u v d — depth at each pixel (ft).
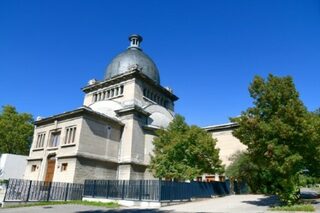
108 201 85.87
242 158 111.75
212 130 149.28
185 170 93.56
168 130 111.86
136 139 124.47
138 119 129.39
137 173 119.55
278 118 63.41
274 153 60.59
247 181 112.27
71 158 103.71
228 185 112.37
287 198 61.46
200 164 98.07
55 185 90.89
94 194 92.99
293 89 66.23
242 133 68.28
